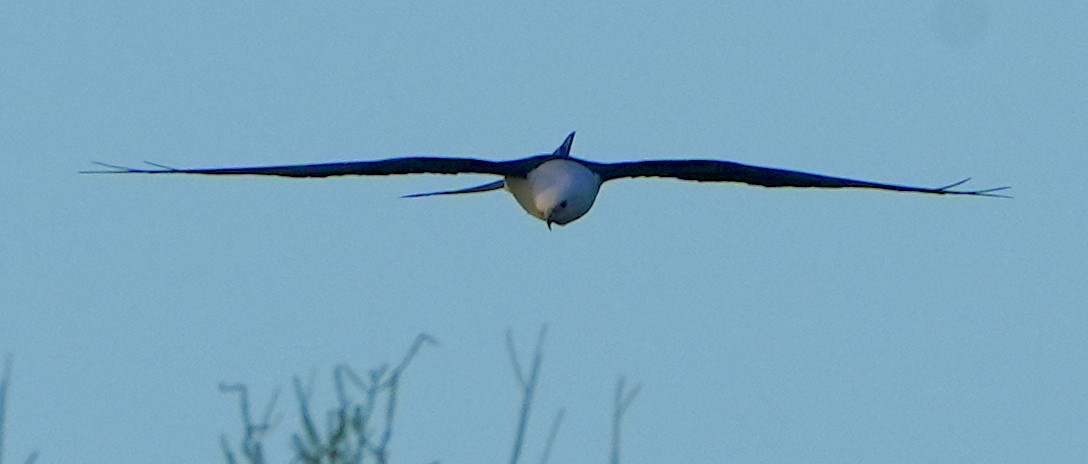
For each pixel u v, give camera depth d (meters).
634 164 13.30
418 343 8.81
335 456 8.38
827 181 12.86
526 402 8.92
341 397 8.55
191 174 11.65
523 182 13.20
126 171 11.47
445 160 12.64
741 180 12.99
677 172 13.08
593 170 13.21
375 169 12.17
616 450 8.95
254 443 8.39
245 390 8.47
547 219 13.01
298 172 11.82
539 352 9.02
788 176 12.88
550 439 8.90
